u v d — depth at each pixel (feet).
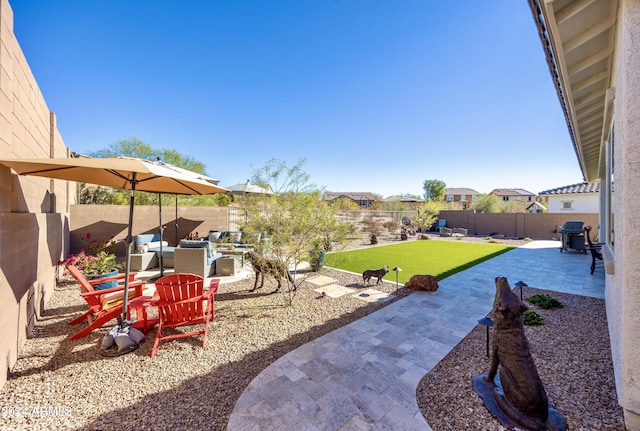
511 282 22.61
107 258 20.49
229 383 9.38
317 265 26.30
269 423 7.47
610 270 10.37
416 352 11.44
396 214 68.03
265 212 17.60
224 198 55.83
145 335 13.06
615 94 9.68
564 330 13.25
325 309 16.72
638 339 6.48
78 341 12.46
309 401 8.39
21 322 11.59
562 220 55.11
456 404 8.17
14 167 10.71
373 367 10.32
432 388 9.00
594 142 21.44
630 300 6.52
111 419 7.68
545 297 17.21
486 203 83.46
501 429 7.16
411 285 20.76
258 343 12.35
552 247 44.29
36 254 14.48
